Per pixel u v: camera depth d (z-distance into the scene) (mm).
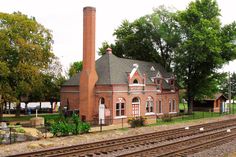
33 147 26188
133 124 41750
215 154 24203
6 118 54031
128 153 21922
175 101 62438
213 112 71500
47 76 52531
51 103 72125
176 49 59938
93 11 47062
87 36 46875
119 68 49656
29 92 50156
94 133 34906
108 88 45844
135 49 67500
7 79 46062
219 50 56844
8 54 46188
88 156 22703
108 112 45375
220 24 59719
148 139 30391
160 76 57688
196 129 38938
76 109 50062
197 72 64062
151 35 66188
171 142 28125
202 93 64938
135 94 48938
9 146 26469
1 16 46156
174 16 62750
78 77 51344
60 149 23797
